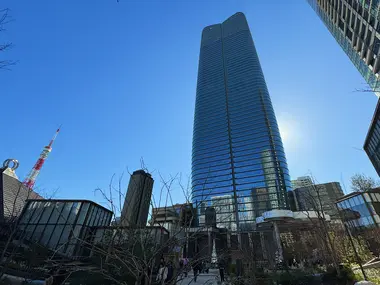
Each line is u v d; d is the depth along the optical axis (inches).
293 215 1402.6
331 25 2637.8
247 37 4471.0
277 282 569.9
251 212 2610.7
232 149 3287.4
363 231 920.9
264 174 2918.3
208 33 5236.2
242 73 3993.6
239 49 4384.8
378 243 823.1
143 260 187.6
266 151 3093.0
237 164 3129.9
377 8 1722.4
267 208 2605.8
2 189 1027.3
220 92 3996.1
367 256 768.9
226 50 4571.9
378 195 1222.3
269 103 3553.2
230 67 4227.4
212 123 3720.5
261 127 3304.6
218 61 4498.0
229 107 3735.2
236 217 2519.7
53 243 892.0
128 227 209.0
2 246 422.3
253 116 3447.3
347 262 719.7
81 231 943.7
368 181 1339.8
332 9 2491.4
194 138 3774.6
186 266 207.5
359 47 2049.7
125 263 206.8
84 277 420.2
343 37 2357.3
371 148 1957.4
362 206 1206.9
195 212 235.6
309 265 848.9
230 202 2721.5
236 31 4773.6
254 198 2741.1
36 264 428.8
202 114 3929.6
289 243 1270.9
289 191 2746.1
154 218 221.3
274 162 2987.2
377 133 1800.0
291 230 1374.3
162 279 196.9
